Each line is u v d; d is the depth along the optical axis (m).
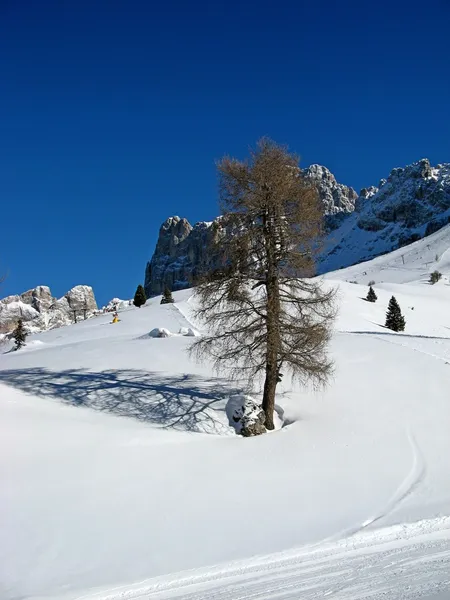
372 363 26.20
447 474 14.36
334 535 11.05
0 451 14.30
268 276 17.78
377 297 90.94
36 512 11.80
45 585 9.34
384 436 17.42
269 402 18.80
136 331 50.56
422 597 7.86
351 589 8.45
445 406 20.11
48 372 23.94
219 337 18.39
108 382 22.28
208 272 17.92
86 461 14.51
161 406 19.62
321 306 18.16
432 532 10.97
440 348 30.61
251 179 17.42
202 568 9.82
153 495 13.02
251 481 14.07
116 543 10.80
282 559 10.05
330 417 19.33
